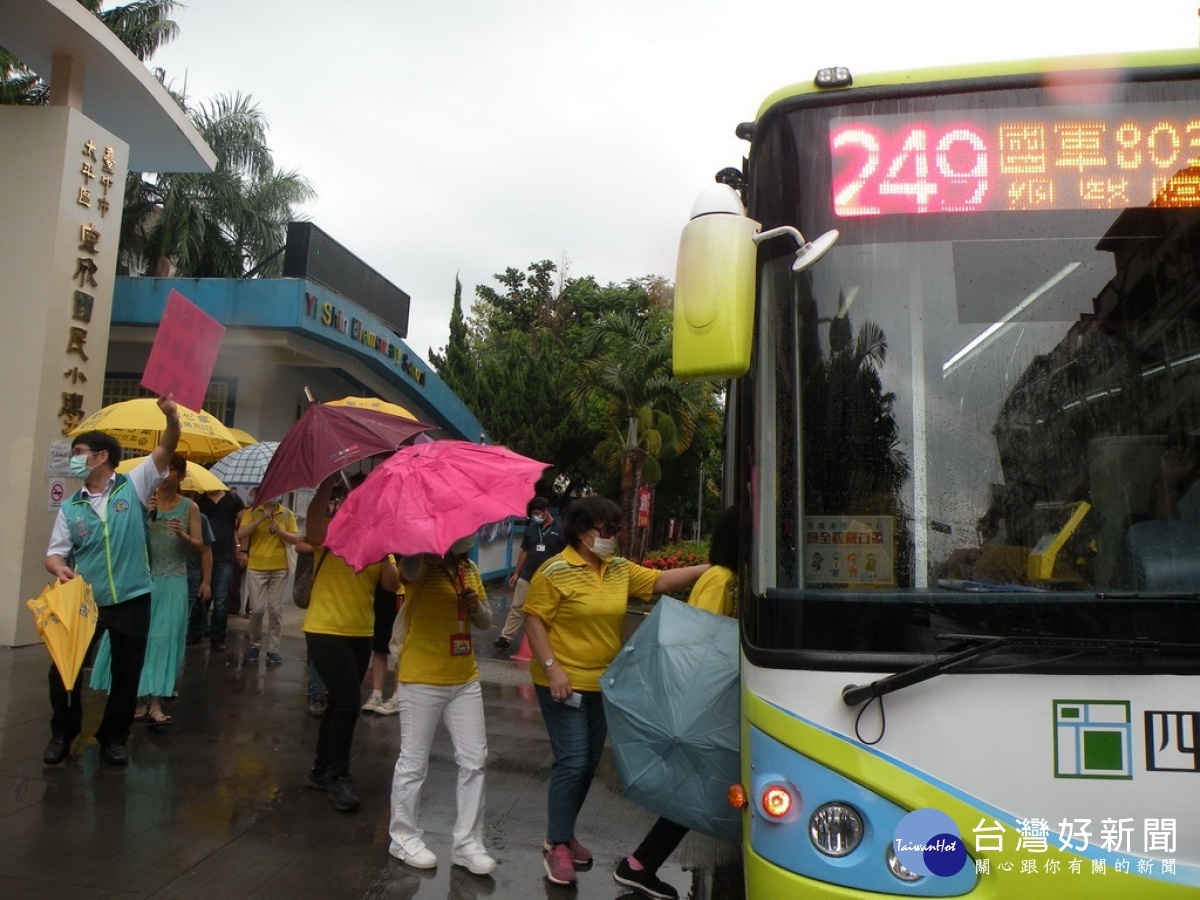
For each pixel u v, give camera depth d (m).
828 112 2.99
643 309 39.22
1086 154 2.90
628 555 23.22
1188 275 2.86
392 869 4.52
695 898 4.52
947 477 2.80
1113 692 2.52
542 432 30.66
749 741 2.77
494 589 19.47
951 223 2.91
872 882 2.53
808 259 2.79
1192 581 2.68
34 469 9.20
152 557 6.67
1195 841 2.47
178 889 4.19
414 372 17.17
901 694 2.57
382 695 7.75
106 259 10.07
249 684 8.31
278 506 9.30
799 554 2.80
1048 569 2.73
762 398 2.91
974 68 2.96
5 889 4.10
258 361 14.39
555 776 4.43
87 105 11.02
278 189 21.89
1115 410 2.81
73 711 5.83
